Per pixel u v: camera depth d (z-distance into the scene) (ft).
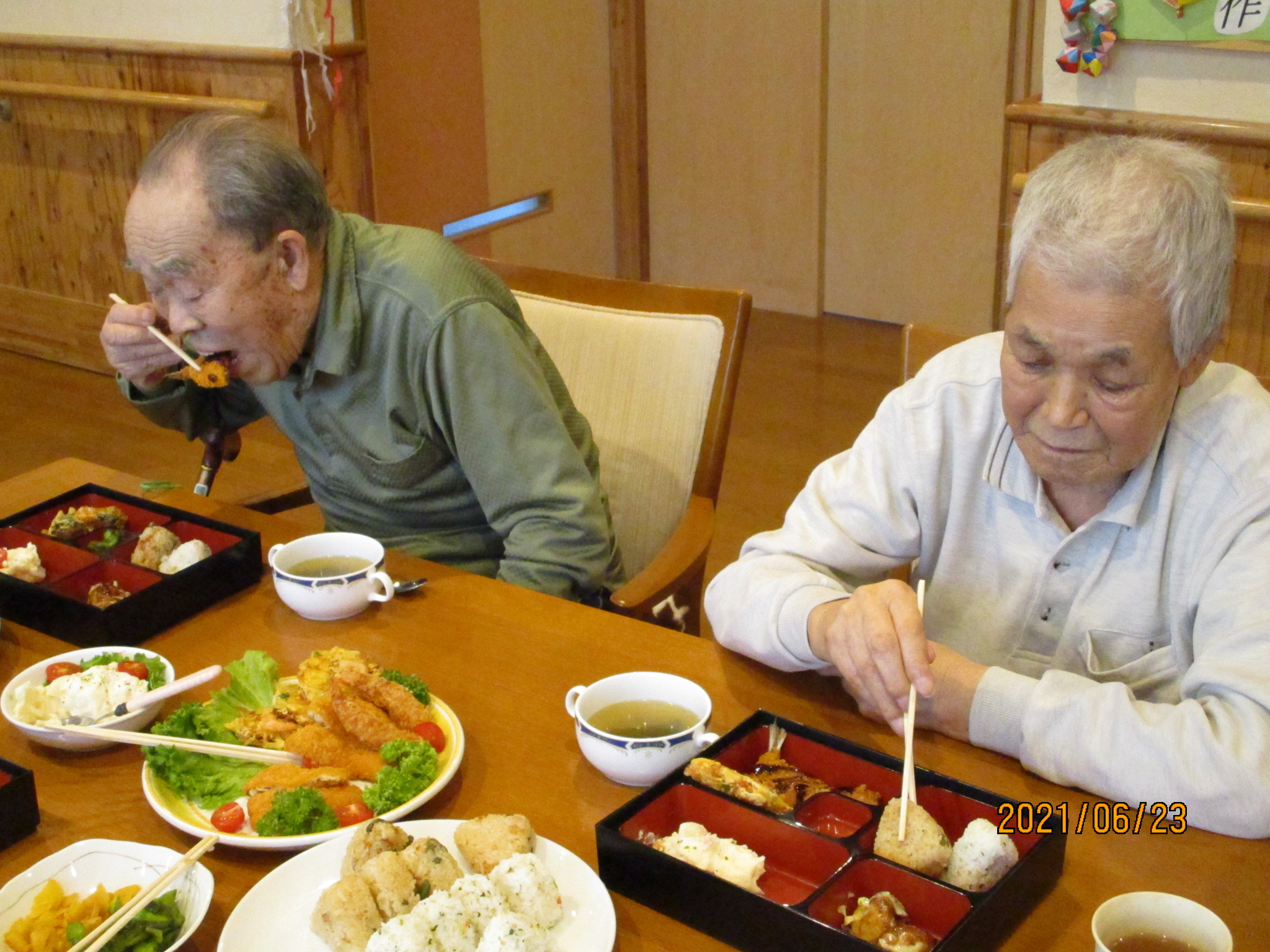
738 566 4.19
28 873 2.92
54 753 3.66
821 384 13.74
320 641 4.19
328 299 4.99
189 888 2.93
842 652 3.56
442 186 13.76
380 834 2.96
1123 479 3.79
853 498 4.30
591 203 16.30
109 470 5.62
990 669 3.56
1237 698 3.27
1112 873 3.04
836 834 3.19
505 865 2.85
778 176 15.44
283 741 3.56
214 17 11.36
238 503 5.69
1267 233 7.79
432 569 4.68
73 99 12.59
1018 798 3.32
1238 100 7.57
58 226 13.93
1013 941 2.83
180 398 5.72
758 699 3.81
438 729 3.53
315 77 11.10
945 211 14.48
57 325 14.57
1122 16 7.77
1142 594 3.86
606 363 5.99
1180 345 3.21
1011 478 4.04
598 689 3.56
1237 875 3.02
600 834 3.00
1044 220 3.20
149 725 3.74
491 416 5.08
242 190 4.51
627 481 5.96
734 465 11.82
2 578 4.28
